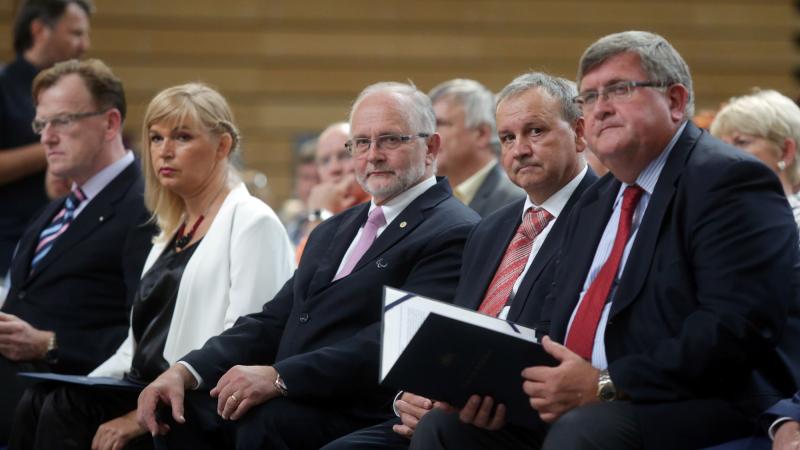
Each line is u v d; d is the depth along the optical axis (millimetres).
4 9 21547
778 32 22547
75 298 10711
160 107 9766
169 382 8391
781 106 9445
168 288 9539
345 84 22594
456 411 7098
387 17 22594
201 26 22500
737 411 6391
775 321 6320
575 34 22438
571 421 6250
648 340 6582
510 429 7133
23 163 13391
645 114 6848
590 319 6918
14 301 10953
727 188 6555
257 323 8938
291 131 22547
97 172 11125
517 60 22406
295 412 8086
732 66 22484
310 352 8312
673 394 6301
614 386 6352
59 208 11406
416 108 9000
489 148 11516
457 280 8492
